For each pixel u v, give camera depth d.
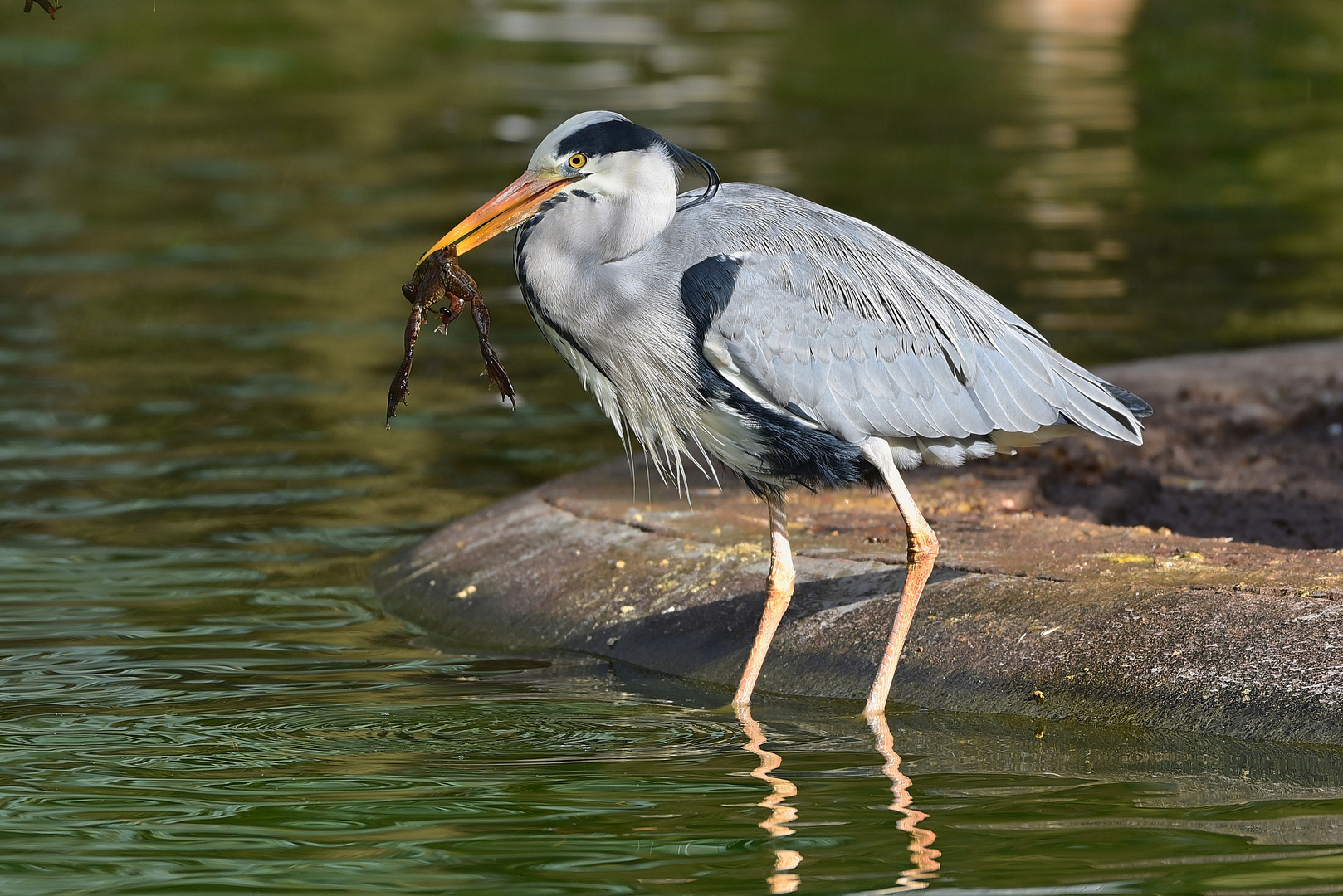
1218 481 15.08
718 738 9.91
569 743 9.80
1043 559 11.59
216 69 43.97
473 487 15.81
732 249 10.87
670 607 12.06
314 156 33.28
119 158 33.16
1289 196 30.23
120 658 11.42
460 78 42.34
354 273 24.34
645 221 11.01
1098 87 41.94
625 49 47.47
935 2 57.84
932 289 11.08
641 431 11.57
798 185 29.80
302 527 14.70
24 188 30.38
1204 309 22.34
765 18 54.47
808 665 11.11
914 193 29.67
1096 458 15.21
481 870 7.76
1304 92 41.25
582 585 12.58
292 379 19.45
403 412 18.31
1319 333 21.05
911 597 10.51
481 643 12.20
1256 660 9.70
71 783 9.02
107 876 7.72
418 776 9.17
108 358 20.12
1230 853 7.79
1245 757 9.21
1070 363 11.44
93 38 48.78
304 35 49.78
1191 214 28.73
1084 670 10.16
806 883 7.54
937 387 10.95
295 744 9.73
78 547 14.02
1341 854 7.74
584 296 10.98
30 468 16.12
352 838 8.19
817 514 13.42
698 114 37.22
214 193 29.94
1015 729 9.98
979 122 37.12
